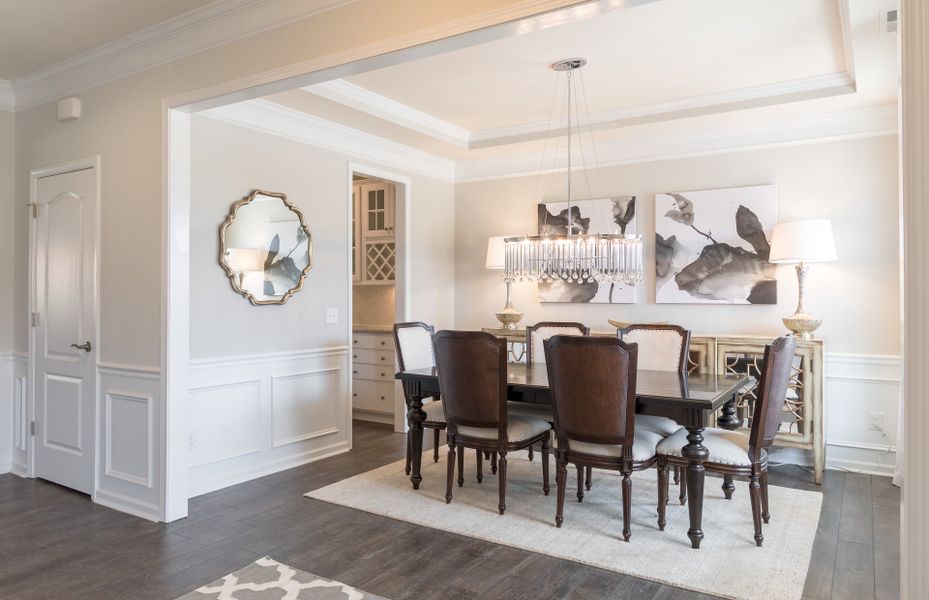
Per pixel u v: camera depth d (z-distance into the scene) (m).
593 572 2.67
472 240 5.96
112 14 3.05
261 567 2.71
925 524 1.19
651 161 5.03
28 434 4.06
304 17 2.73
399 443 5.06
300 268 4.41
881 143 4.19
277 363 4.25
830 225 4.09
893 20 2.84
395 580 2.59
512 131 5.18
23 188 4.12
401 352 4.16
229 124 3.93
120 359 3.46
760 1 2.94
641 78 3.99
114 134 3.51
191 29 3.10
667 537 3.04
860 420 4.22
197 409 3.72
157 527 3.17
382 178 5.21
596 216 5.24
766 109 4.24
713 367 4.36
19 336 4.16
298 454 4.41
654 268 4.99
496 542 2.98
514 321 5.36
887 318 4.17
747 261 4.60
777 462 4.40
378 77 3.97
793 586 2.54
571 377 3.02
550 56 3.61
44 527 3.18
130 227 3.42
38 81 3.90
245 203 4.00
